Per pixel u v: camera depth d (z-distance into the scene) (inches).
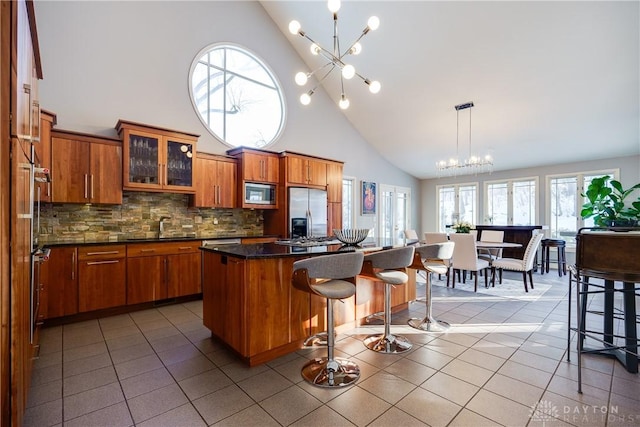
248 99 209.2
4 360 45.3
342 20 184.2
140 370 82.3
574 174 249.4
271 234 199.5
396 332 109.8
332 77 231.0
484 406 66.4
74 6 136.9
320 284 83.0
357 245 112.5
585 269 73.7
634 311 82.0
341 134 256.4
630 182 225.6
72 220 135.1
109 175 133.0
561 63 159.2
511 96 189.2
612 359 88.0
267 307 87.3
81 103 137.6
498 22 151.0
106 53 144.9
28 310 64.1
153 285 137.8
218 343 99.8
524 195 275.4
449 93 200.2
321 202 206.4
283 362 87.3
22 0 55.2
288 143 218.8
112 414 63.7
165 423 61.1
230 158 176.6
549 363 86.0
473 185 307.4
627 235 68.6
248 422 61.4
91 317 124.3
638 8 127.3
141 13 156.3
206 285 104.8
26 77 60.6
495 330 112.0
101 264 124.8
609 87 164.7
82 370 82.1
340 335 106.9
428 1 154.6
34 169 69.4
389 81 208.8
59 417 62.6
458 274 204.1
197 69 183.8
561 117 196.1
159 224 159.0
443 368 83.3
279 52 219.1
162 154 145.8
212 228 180.2
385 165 300.0
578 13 135.9
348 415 63.5
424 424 60.7
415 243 134.0
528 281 201.8
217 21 187.2
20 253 52.4
